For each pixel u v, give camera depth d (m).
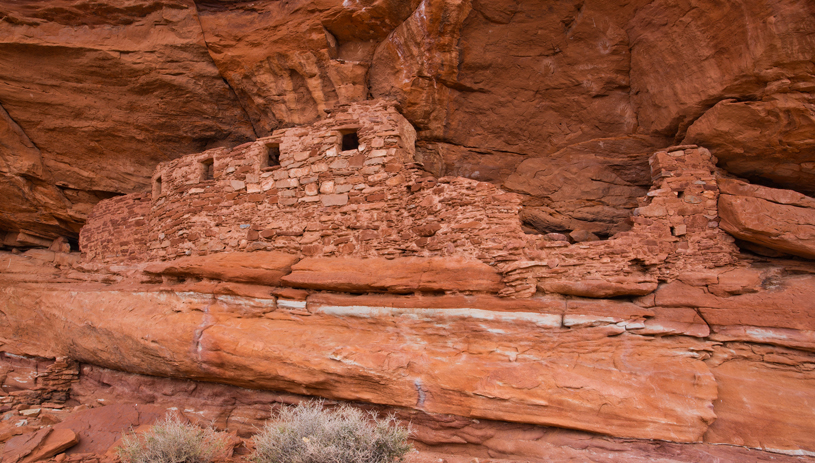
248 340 7.41
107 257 11.73
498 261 7.07
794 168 7.31
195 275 8.77
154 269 9.40
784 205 6.69
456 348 6.80
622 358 6.36
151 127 11.25
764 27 6.26
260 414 7.55
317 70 9.41
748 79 6.68
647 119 8.41
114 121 11.12
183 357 7.78
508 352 6.59
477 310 6.92
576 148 9.15
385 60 9.18
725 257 6.95
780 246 6.69
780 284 6.50
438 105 9.21
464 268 7.16
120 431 7.21
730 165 7.70
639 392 5.96
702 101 7.27
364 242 8.22
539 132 9.33
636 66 8.20
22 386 9.59
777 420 5.68
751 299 6.41
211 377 7.79
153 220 10.87
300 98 9.91
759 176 7.77
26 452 6.28
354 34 9.13
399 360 6.67
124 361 8.62
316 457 5.27
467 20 8.22
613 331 6.53
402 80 9.05
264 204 9.16
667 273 6.97
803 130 6.67
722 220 7.06
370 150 8.55
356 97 9.45
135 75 10.21
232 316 8.09
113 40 9.88
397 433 5.70
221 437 6.80
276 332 7.55
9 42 9.79
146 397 8.54
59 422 7.71
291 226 8.82
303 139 9.09
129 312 8.98
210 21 9.55
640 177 8.80
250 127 11.23
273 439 5.66
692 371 6.07
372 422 6.80
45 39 9.84
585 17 8.11
